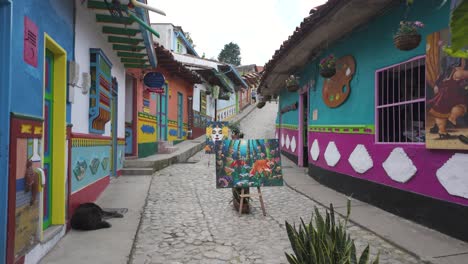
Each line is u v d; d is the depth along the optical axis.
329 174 8.56
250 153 6.41
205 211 6.40
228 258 4.19
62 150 4.63
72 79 4.89
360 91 7.02
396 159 5.78
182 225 5.52
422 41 5.20
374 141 6.49
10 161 3.03
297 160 12.87
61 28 4.59
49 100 4.53
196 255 4.27
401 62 5.68
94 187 6.66
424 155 5.14
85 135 5.82
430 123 4.91
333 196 7.50
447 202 4.71
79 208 5.13
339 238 2.79
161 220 5.78
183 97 17.94
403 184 5.64
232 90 25.39
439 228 4.86
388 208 6.03
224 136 13.14
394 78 5.99
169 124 15.43
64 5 4.73
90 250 4.17
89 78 5.80
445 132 4.64
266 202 7.16
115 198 7.01
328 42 8.10
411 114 5.54
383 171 6.19
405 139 5.69
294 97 13.54
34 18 3.62
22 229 3.28
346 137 7.62
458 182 4.52
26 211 3.38
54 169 4.62
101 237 4.66
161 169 11.28
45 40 4.01
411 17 5.43
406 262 3.99
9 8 3.01
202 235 5.03
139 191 7.74
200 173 10.67
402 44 4.95
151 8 5.28
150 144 12.92
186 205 6.82
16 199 3.15
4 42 3.00
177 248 4.51
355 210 6.20
